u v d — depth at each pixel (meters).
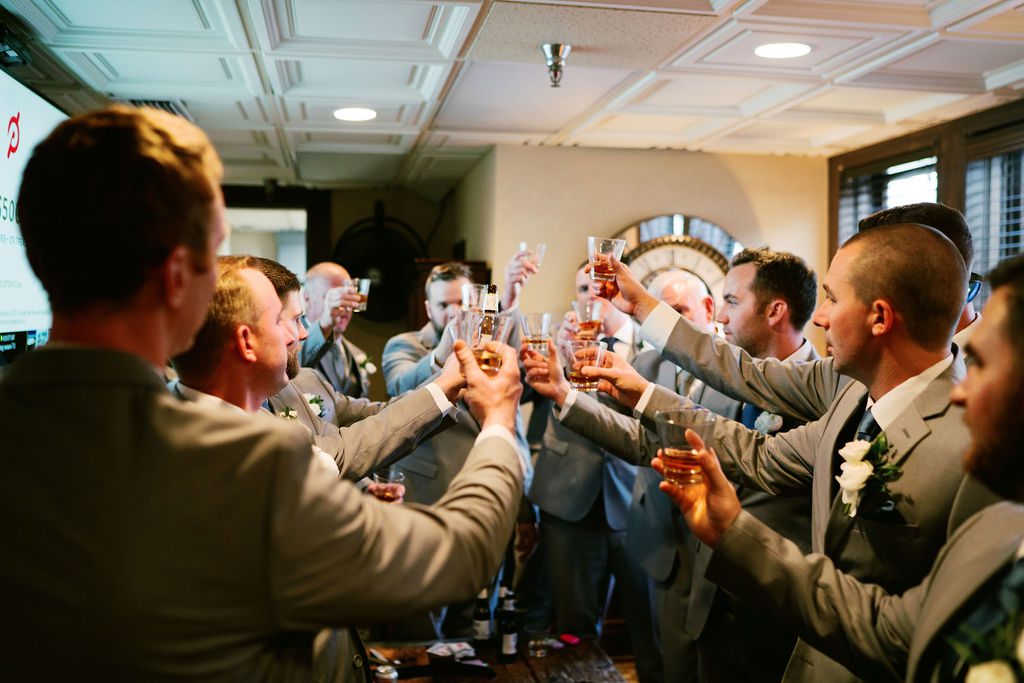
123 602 0.74
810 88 3.34
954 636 0.88
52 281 0.80
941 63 3.05
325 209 6.39
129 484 0.76
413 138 4.44
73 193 0.77
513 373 1.17
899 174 4.33
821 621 1.17
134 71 3.20
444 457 3.02
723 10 2.46
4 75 2.42
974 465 0.87
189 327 0.86
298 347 2.02
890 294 1.36
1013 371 0.82
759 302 2.39
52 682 0.74
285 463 0.80
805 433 1.72
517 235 4.54
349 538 0.81
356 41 2.83
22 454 0.75
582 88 3.43
